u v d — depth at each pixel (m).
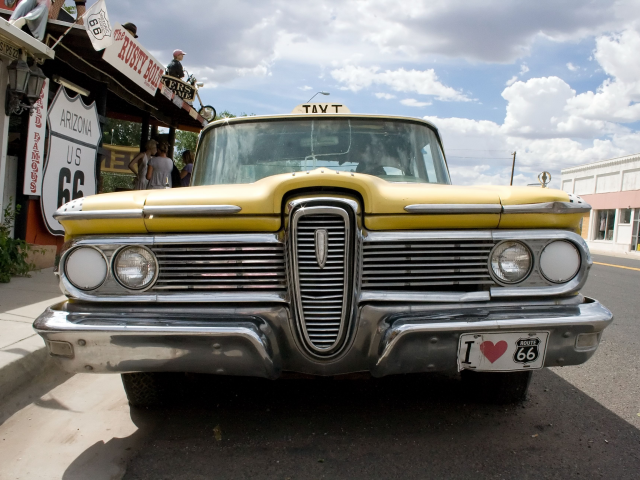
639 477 2.49
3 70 6.67
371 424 3.05
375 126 3.95
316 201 2.52
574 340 2.60
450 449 2.75
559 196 2.66
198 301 2.58
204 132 4.08
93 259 2.62
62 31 7.44
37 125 7.30
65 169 8.16
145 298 2.60
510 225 2.65
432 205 2.57
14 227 7.28
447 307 2.60
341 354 2.60
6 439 2.88
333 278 2.55
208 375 3.85
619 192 35.28
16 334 4.20
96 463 2.61
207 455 2.68
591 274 13.37
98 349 2.54
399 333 2.49
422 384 3.71
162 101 11.46
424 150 3.95
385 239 2.58
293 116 3.97
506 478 2.47
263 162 3.82
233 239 2.58
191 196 2.63
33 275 7.11
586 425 3.10
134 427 3.02
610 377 4.09
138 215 2.56
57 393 3.57
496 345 2.56
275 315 2.58
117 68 7.95
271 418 3.13
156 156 8.88
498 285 2.65
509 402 3.38
